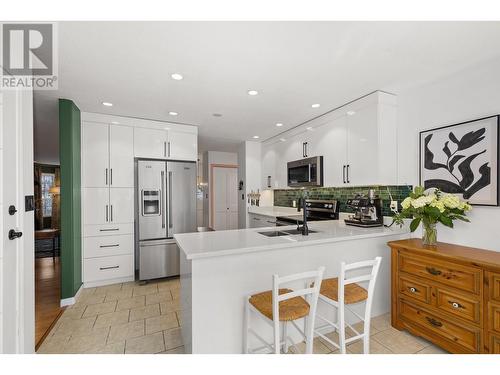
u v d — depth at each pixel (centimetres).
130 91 243
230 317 172
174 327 225
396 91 250
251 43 162
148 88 235
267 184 471
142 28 145
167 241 353
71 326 226
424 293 194
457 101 211
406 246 206
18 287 145
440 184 222
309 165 338
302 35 154
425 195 212
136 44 161
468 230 206
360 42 162
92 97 260
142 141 344
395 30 150
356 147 271
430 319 190
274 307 137
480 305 160
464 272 169
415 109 243
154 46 164
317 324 210
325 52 174
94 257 319
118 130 331
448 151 216
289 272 196
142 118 341
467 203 202
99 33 149
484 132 192
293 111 308
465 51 175
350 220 280
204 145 554
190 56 177
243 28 146
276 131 412
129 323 231
